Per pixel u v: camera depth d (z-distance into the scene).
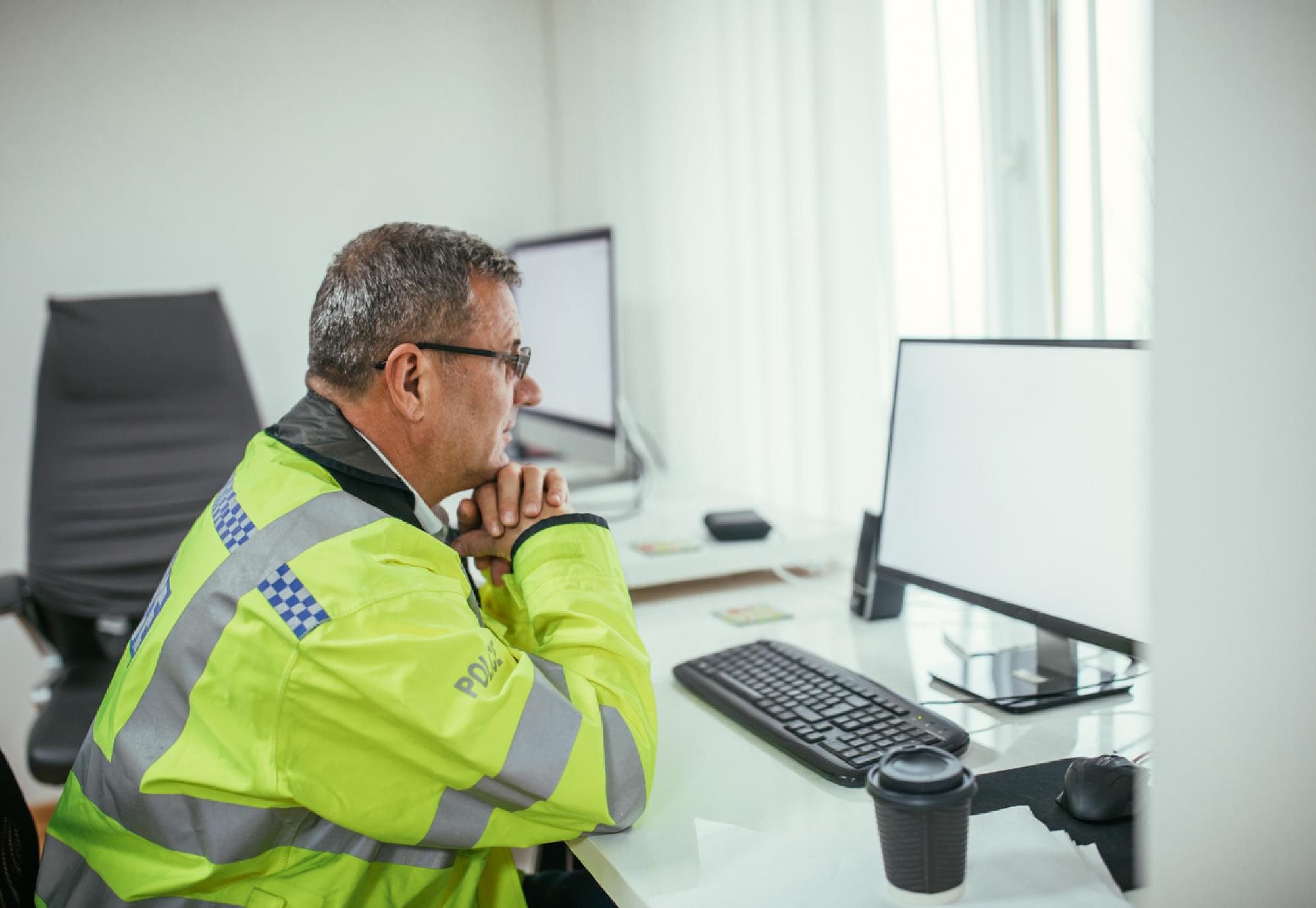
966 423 1.29
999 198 1.68
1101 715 1.16
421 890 0.98
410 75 2.95
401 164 2.97
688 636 1.52
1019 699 1.18
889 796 0.77
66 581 2.07
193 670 0.90
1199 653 0.58
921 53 1.79
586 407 2.27
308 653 0.86
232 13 2.74
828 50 2.01
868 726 1.11
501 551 1.20
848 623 1.54
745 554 1.78
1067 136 1.55
